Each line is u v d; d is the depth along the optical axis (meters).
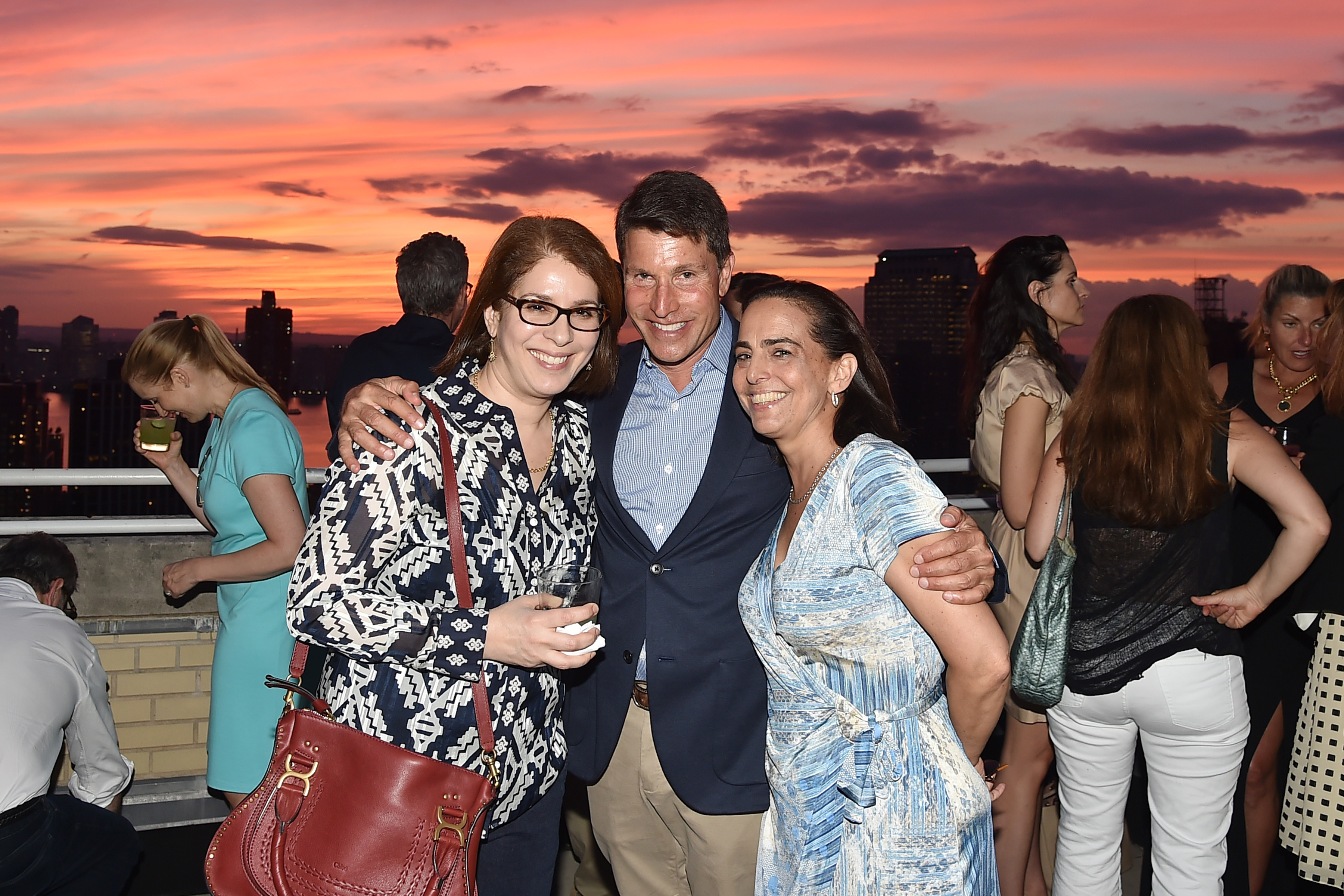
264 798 1.41
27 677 2.29
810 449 1.65
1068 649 2.24
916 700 1.55
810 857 1.57
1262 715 2.74
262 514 2.51
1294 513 2.07
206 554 3.19
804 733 1.61
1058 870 2.40
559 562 1.67
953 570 1.40
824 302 1.64
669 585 1.91
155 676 3.16
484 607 1.51
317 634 1.40
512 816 1.61
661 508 1.96
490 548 1.52
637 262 1.86
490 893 1.66
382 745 1.43
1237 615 2.13
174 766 3.20
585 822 2.68
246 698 2.60
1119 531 2.17
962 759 1.55
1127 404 2.14
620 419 2.00
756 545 1.91
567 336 1.56
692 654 1.90
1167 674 2.15
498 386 1.62
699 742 1.91
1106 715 2.24
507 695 1.54
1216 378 3.34
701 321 1.89
